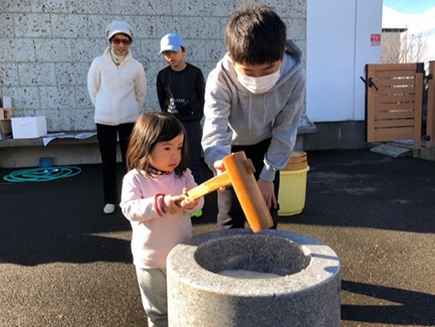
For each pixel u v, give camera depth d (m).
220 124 2.08
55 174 6.36
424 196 4.93
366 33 7.80
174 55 4.15
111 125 4.23
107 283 2.89
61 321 2.43
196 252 1.70
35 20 6.62
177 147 1.88
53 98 6.89
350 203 4.69
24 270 3.11
